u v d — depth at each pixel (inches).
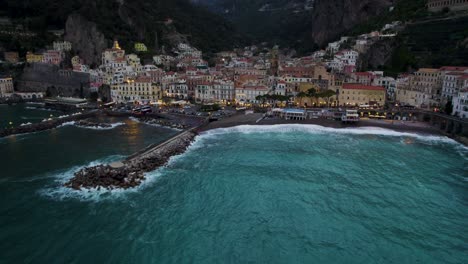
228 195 3083.2
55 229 2491.4
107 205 2871.6
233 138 5132.9
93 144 4690.0
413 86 7007.9
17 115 6914.4
